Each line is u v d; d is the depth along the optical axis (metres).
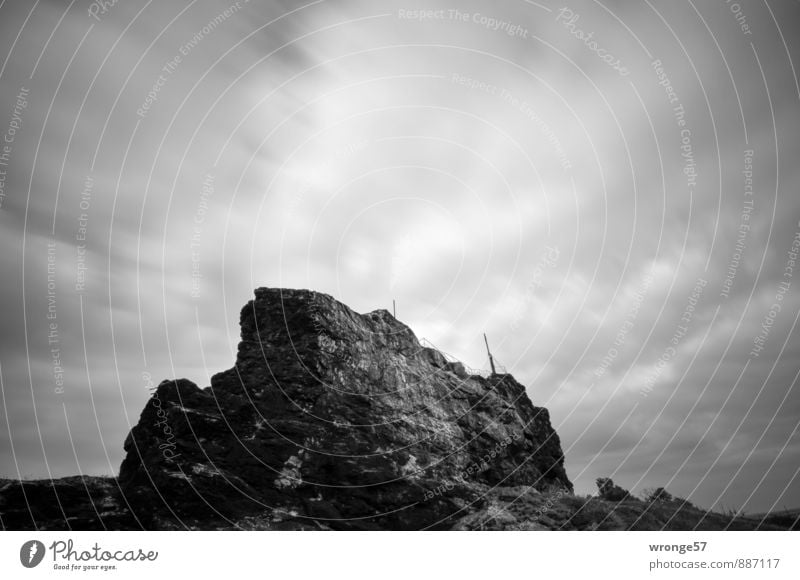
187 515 26.42
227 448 29.75
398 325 40.44
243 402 31.89
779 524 31.30
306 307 35.16
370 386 35.16
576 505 32.16
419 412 36.19
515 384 44.72
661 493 35.94
